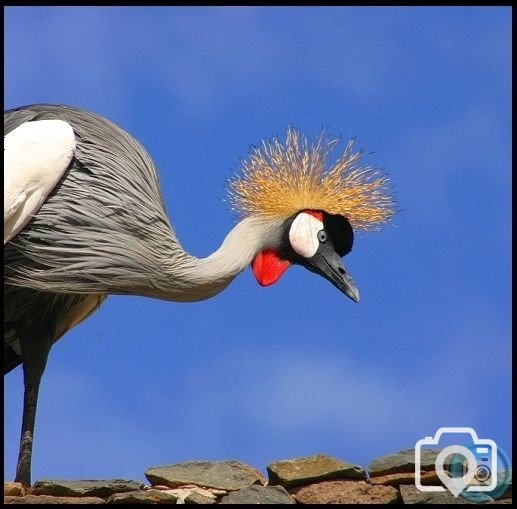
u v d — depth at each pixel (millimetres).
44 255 11680
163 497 9773
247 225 12430
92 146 12031
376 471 10078
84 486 9961
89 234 11773
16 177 11609
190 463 10359
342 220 12633
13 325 12328
